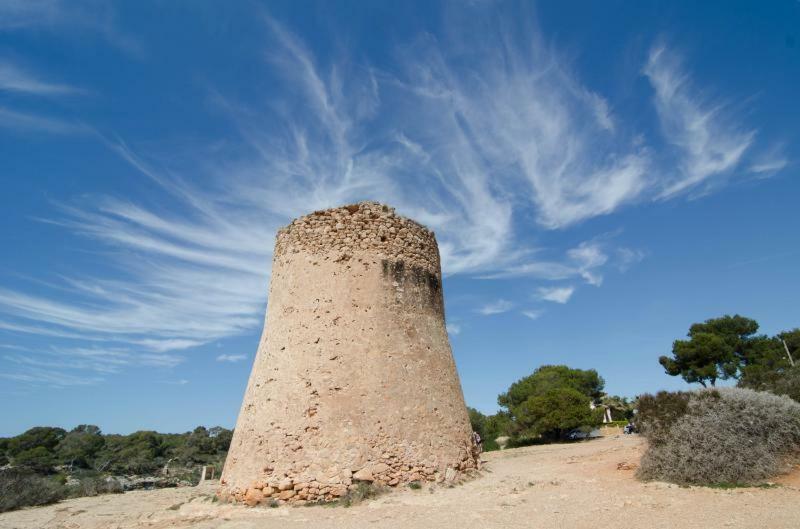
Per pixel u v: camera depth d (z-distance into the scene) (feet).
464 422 45.50
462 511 30.25
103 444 187.73
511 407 136.77
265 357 44.55
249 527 30.01
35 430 182.29
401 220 49.06
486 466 50.83
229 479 39.78
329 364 40.75
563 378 148.25
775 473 32.78
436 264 51.85
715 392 38.73
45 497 53.67
